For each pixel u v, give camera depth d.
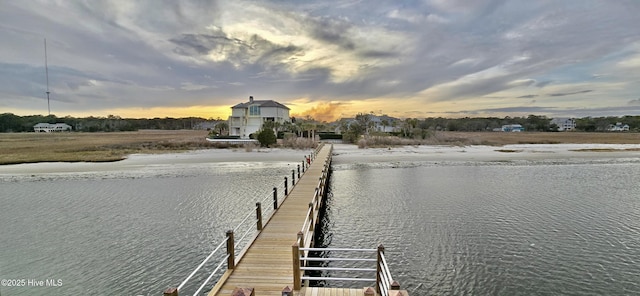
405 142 55.25
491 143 57.59
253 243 8.58
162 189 20.80
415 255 10.67
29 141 56.78
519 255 10.56
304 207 12.24
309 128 61.44
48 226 13.77
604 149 47.75
